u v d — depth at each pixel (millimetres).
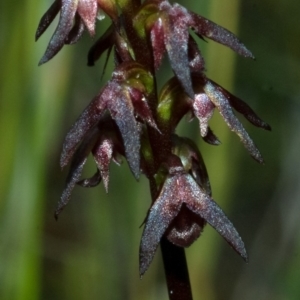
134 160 108
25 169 153
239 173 233
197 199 110
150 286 184
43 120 153
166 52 109
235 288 224
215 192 177
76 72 197
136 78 110
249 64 226
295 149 231
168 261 115
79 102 198
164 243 115
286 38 226
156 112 111
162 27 109
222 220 109
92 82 198
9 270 153
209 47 168
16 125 152
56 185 211
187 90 107
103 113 109
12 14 152
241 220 234
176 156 111
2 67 152
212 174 175
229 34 109
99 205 183
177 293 116
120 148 114
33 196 153
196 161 114
